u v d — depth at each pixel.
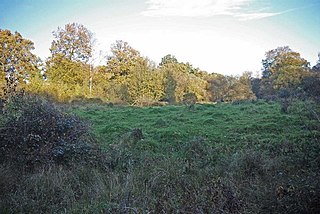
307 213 4.66
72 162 7.41
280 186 5.52
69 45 39.72
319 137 9.95
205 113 16.95
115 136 11.48
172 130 11.97
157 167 7.20
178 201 5.73
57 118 8.25
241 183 6.38
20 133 7.51
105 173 7.03
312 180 5.32
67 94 30.05
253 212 5.23
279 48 39.91
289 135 10.60
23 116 7.93
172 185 6.38
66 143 7.83
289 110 15.90
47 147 7.53
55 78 36.78
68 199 5.71
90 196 5.86
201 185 6.38
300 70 35.66
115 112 18.77
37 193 5.94
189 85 32.81
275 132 11.45
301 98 19.16
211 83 36.69
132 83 30.47
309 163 7.27
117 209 5.11
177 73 32.78
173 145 10.27
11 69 33.44
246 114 16.25
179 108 20.06
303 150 8.31
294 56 37.97
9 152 7.40
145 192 5.98
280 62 38.72
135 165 7.67
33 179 6.35
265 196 5.48
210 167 7.56
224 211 5.32
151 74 30.70
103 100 29.84
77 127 8.66
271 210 5.05
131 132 11.10
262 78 43.16
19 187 6.05
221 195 5.73
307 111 14.74
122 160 7.95
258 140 10.18
